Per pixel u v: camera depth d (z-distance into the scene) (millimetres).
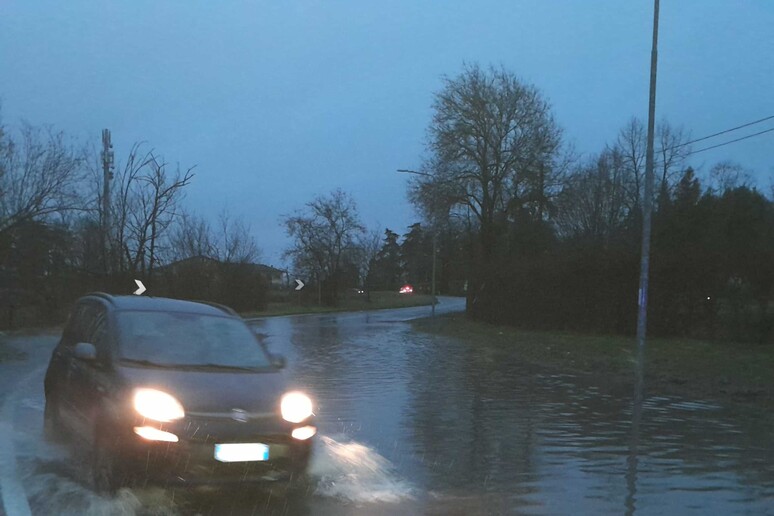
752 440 9023
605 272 26422
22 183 25359
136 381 6062
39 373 14391
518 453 8180
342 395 12492
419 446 8414
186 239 47438
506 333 28953
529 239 39938
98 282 33250
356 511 5875
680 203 34000
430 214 41344
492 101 40562
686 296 23312
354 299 74938
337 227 66562
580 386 14164
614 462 7816
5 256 26438
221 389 6180
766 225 34875
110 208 32656
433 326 35562
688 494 6633
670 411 11188
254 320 43188
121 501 5668
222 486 5738
